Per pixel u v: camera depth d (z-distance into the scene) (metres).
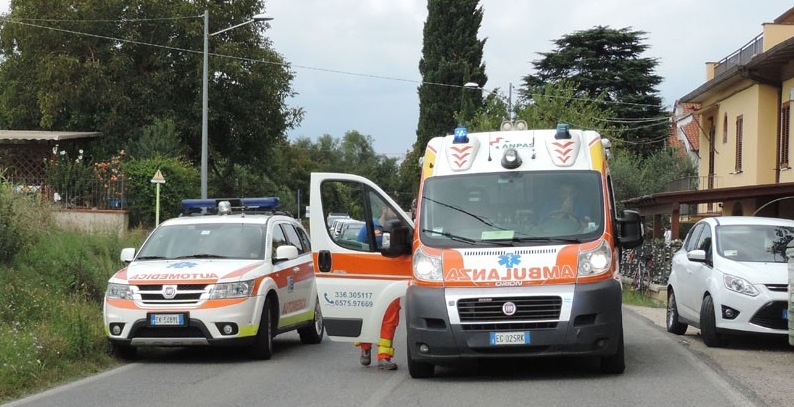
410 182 77.06
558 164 10.32
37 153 31.75
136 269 12.17
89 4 38.09
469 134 10.84
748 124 30.06
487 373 10.35
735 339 13.46
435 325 9.34
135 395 9.44
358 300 10.77
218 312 11.59
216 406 8.69
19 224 16.28
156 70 39.94
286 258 12.80
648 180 42.62
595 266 9.37
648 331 14.84
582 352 9.16
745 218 13.77
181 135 40.53
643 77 54.00
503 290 9.23
